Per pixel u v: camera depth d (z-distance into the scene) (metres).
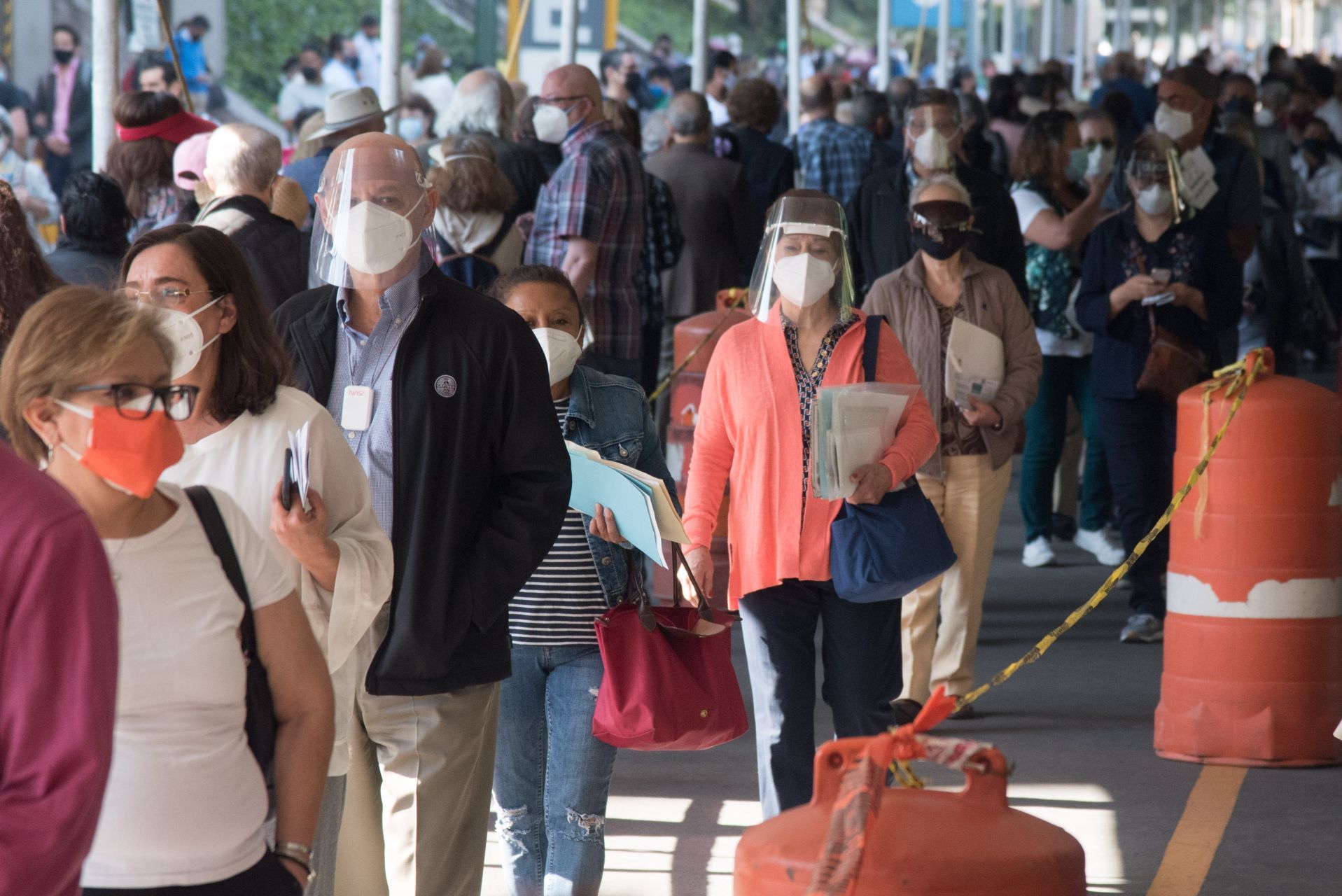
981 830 7.92
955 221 19.81
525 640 13.95
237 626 8.49
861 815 7.75
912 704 20.64
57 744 6.71
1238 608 19.30
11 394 7.85
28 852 6.69
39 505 6.76
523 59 95.88
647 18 147.12
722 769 19.78
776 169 34.22
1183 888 15.54
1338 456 19.27
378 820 12.47
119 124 23.39
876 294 20.48
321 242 12.07
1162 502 25.25
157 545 8.26
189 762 8.24
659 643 13.45
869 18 186.62
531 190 27.88
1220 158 25.44
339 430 11.06
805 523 14.81
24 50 66.31
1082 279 24.86
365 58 86.12
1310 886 15.55
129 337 7.73
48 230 41.72
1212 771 19.23
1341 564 19.39
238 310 10.65
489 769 12.62
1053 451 30.86
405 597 11.75
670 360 31.59
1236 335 30.95
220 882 8.33
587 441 14.43
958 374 20.03
